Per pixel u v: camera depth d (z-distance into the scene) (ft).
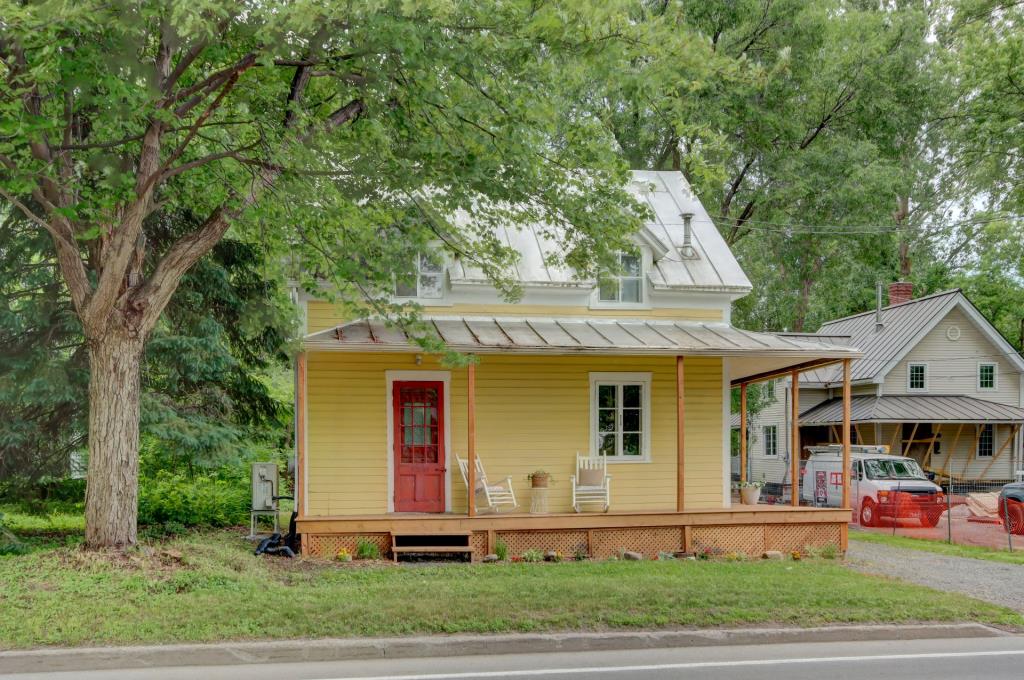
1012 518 70.79
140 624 29.43
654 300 60.75
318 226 43.32
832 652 29.30
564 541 52.47
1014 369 118.21
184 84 44.21
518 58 35.96
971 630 32.83
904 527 75.46
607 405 59.21
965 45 103.71
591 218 44.55
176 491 58.85
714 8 95.76
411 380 55.98
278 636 28.99
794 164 98.37
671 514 53.42
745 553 54.13
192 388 55.93
